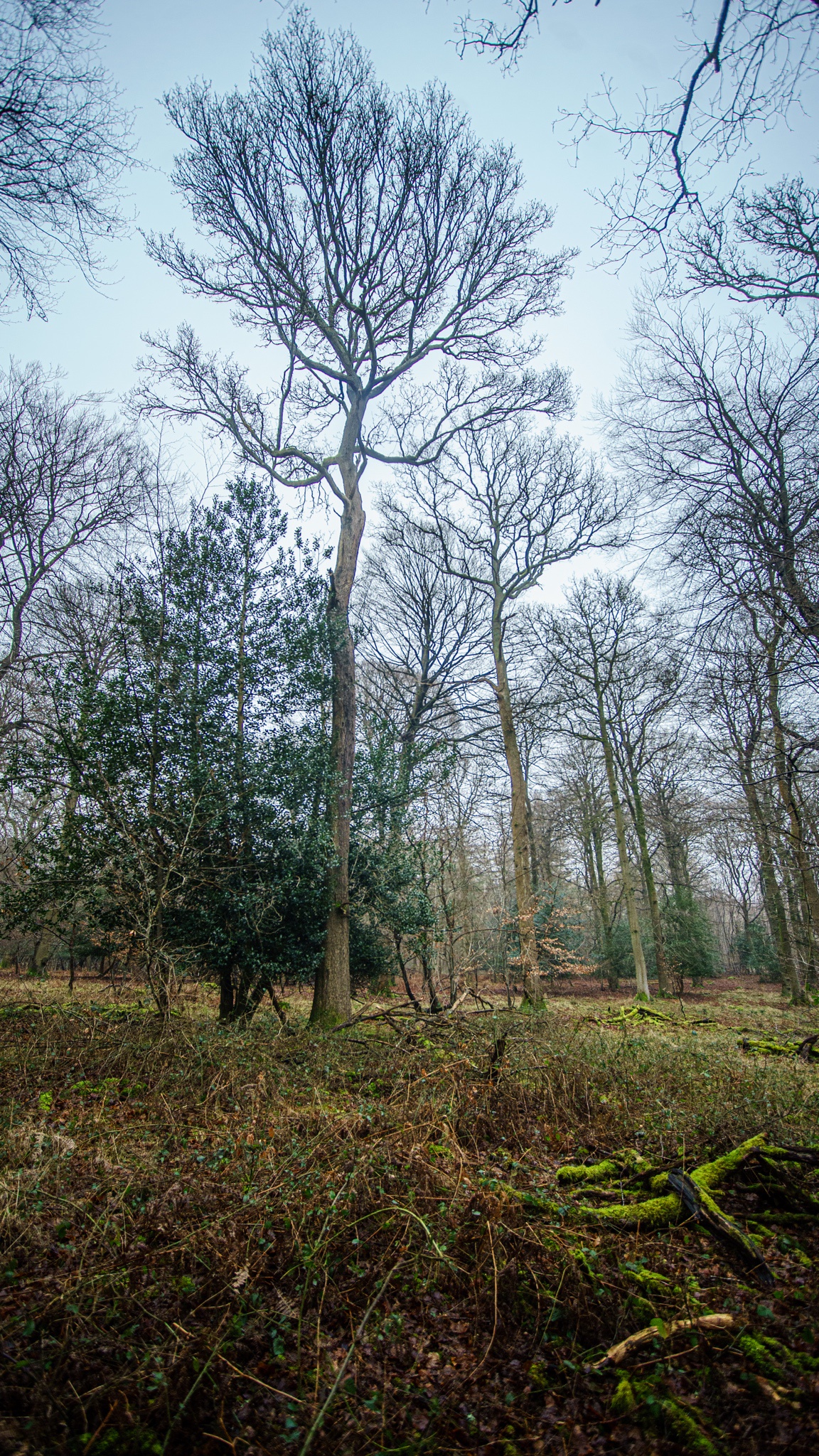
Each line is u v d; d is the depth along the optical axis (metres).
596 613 23.72
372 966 15.21
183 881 10.47
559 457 19.56
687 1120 6.20
